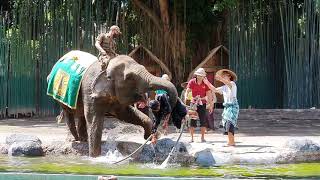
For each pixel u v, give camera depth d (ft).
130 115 37.93
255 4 78.48
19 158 35.70
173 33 78.07
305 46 75.05
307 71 74.95
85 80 37.06
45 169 30.83
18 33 78.33
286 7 75.92
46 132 51.57
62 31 79.20
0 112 76.89
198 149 35.86
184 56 78.28
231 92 38.99
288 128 57.26
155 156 34.76
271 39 79.30
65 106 39.40
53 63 79.51
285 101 76.95
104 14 80.33
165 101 34.40
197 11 78.38
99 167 31.91
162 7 76.64
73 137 40.47
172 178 25.61
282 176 28.60
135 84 35.53
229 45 78.18
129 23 81.56
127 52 81.05
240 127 58.44
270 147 37.52
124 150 36.47
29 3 78.64
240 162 33.71
